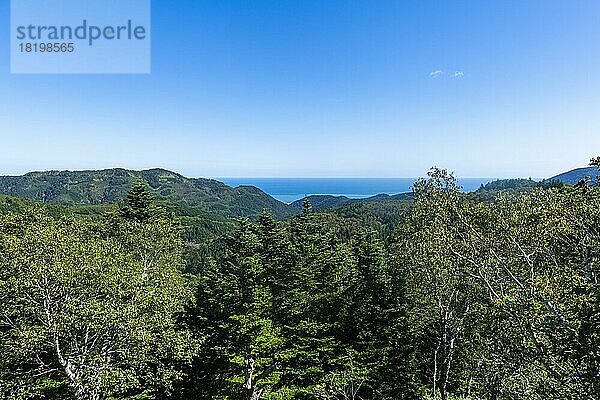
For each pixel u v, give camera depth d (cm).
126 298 1747
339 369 2473
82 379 1545
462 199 1702
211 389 2380
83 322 1549
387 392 2497
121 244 2873
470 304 2011
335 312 2827
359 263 3225
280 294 2761
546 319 1152
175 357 1780
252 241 3177
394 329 2512
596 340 914
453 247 1599
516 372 1358
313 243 3616
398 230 2714
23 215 2755
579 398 1012
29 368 1792
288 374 2472
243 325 2192
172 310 1905
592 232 1355
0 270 1655
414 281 2391
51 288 1587
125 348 1670
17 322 1638
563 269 1300
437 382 2420
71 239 1866
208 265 3173
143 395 1783
